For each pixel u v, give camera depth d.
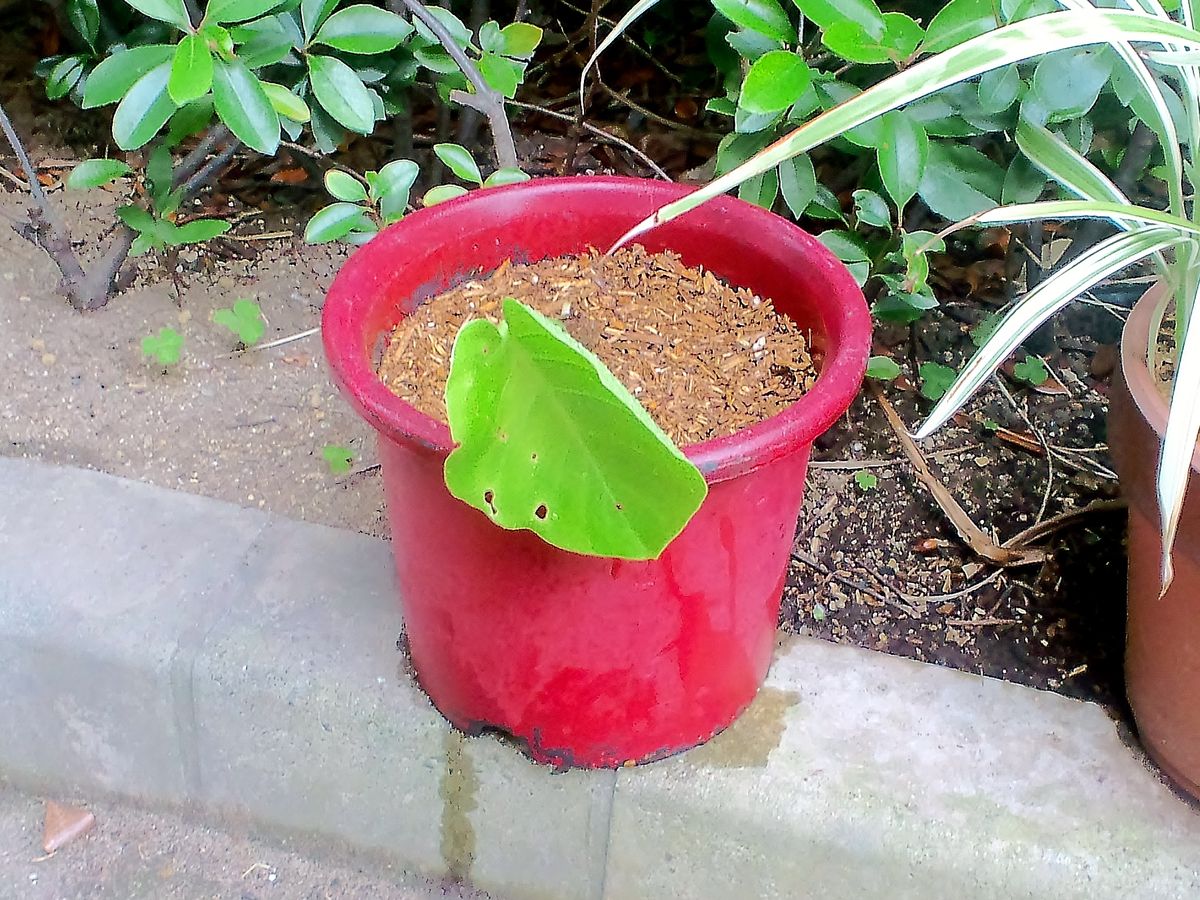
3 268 1.01
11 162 1.09
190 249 1.03
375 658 0.77
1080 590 0.83
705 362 0.67
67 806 0.83
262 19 0.82
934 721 0.74
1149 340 0.70
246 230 1.05
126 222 0.92
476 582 0.65
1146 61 0.74
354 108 0.83
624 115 1.13
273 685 0.76
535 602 0.65
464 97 0.87
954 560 0.85
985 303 1.00
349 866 0.81
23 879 0.80
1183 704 0.68
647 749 0.71
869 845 0.70
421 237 0.68
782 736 0.73
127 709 0.79
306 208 1.07
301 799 0.79
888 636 0.81
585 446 0.54
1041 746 0.73
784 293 0.69
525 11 1.03
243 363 0.95
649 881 0.75
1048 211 0.66
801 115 0.79
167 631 0.78
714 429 0.64
